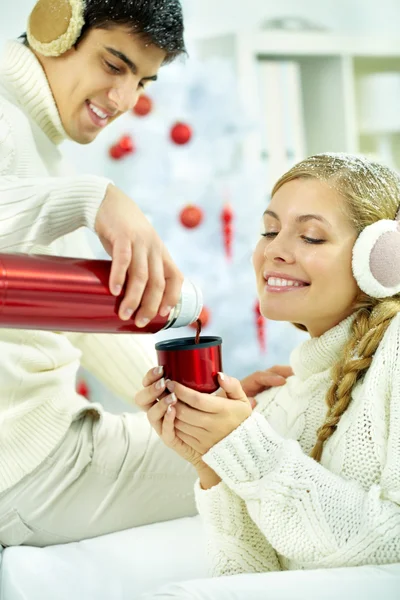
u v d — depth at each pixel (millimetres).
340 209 1121
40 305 984
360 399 1070
